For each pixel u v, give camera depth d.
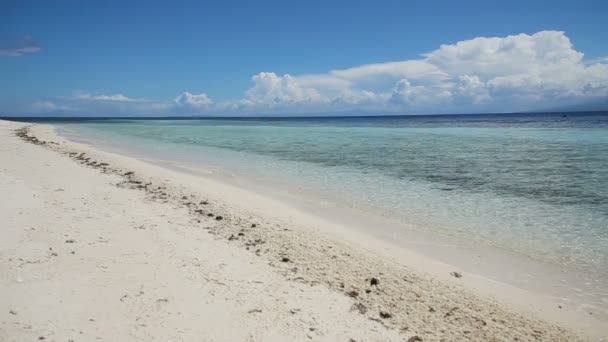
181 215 10.38
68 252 7.13
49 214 9.50
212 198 12.78
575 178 18.09
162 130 69.75
